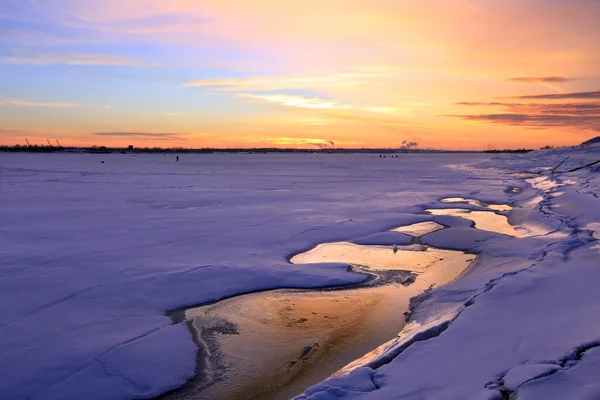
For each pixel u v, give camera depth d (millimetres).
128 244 10312
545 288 6113
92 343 5352
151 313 6383
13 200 18297
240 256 9422
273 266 8656
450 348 4469
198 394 4457
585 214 12531
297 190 23156
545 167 39312
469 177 34000
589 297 5633
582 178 23344
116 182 27891
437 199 19609
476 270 8422
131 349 5238
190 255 9391
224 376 4793
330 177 34188
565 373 3674
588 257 7734
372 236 11641
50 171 39656
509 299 5742
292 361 5121
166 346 5363
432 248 10539
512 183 27797
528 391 3426
